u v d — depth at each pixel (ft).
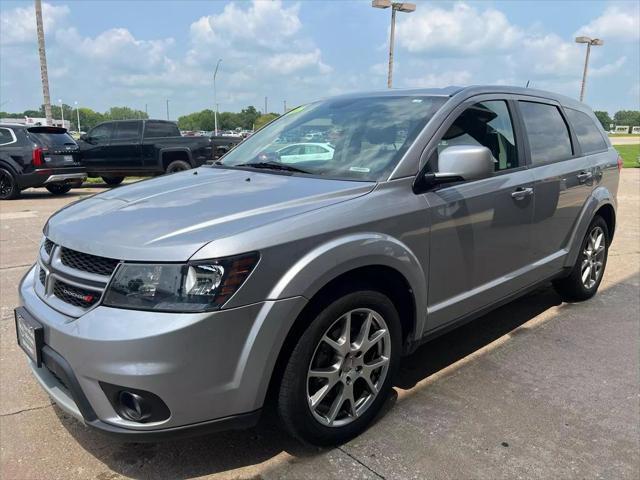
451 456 8.92
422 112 10.98
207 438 9.40
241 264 7.45
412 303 9.91
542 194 13.00
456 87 11.93
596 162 15.67
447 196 10.32
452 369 12.05
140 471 8.55
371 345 9.26
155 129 50.75
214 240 7.47
